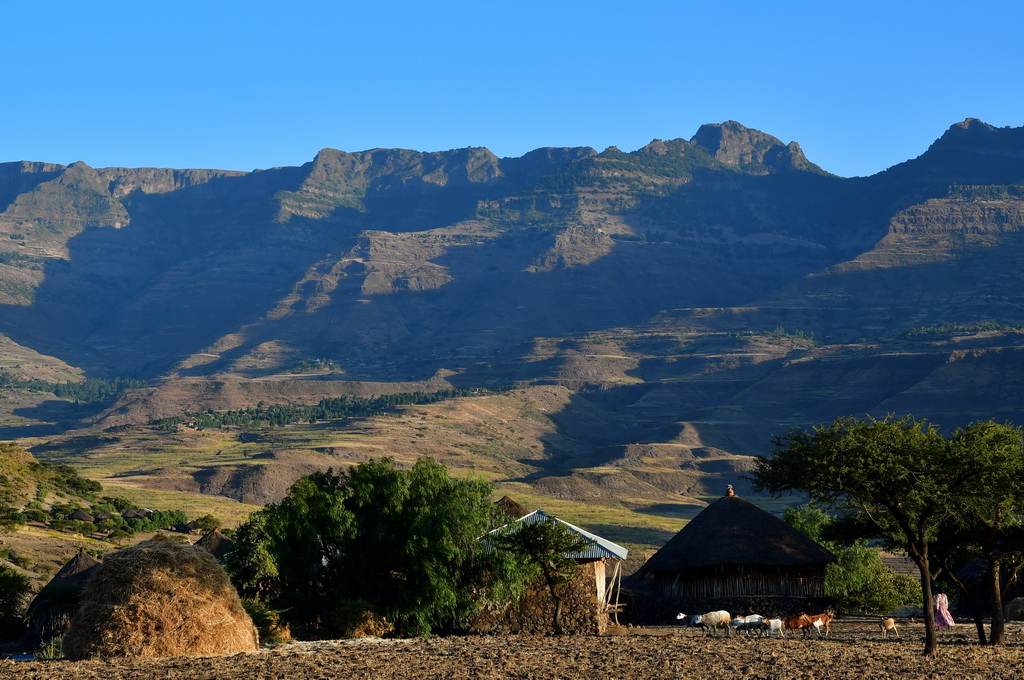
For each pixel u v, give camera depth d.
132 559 41.62
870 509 59.78
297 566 55.03
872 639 54.19
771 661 42.25
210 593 42.12
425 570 53.41
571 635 53.66
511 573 54.94
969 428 52.06
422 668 38.28
